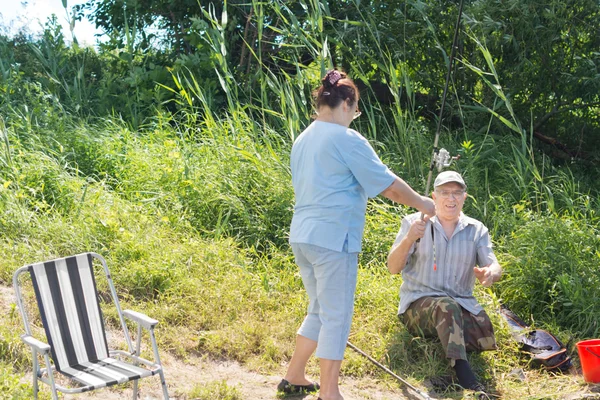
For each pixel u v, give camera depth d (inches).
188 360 189.8
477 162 324.8
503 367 198.2
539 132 372.8
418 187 299.9
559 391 186.5
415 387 185.2
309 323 169.8
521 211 279.7
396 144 316.8
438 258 198.1
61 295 153.3
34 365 142.9
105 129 332.8
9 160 271.0
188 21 395.9
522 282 234.2
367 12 349.7
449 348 184.4
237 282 225.5
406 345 201.0
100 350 155.4
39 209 253.4
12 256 223.1
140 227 251.8
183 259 235.0
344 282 157.2
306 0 376.8
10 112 329.4
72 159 303.3
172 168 283.0
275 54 386.3
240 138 306.3
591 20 343.0
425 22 355.6
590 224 273.1
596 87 335.0
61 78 395.5
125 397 167.0
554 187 305.3
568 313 230.7
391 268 197.6
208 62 366.0
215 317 207.3
